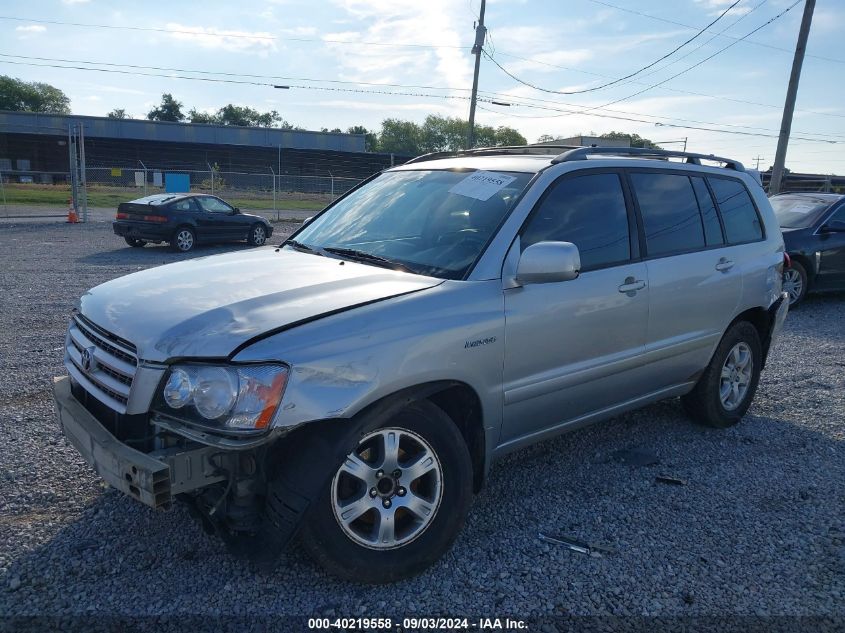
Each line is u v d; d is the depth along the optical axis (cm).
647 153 476
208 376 271
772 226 550
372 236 407
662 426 528
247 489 290
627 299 409
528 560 338
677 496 410
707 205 491
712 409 510
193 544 340
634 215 431
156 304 314
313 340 284
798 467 457
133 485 273
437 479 321
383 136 10106
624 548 351
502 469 444
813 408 579
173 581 311
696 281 458
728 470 450
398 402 304
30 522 356
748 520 383
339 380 284
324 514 293
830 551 353
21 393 550
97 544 338
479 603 304
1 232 2030
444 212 396
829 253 1047
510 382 353
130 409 282
